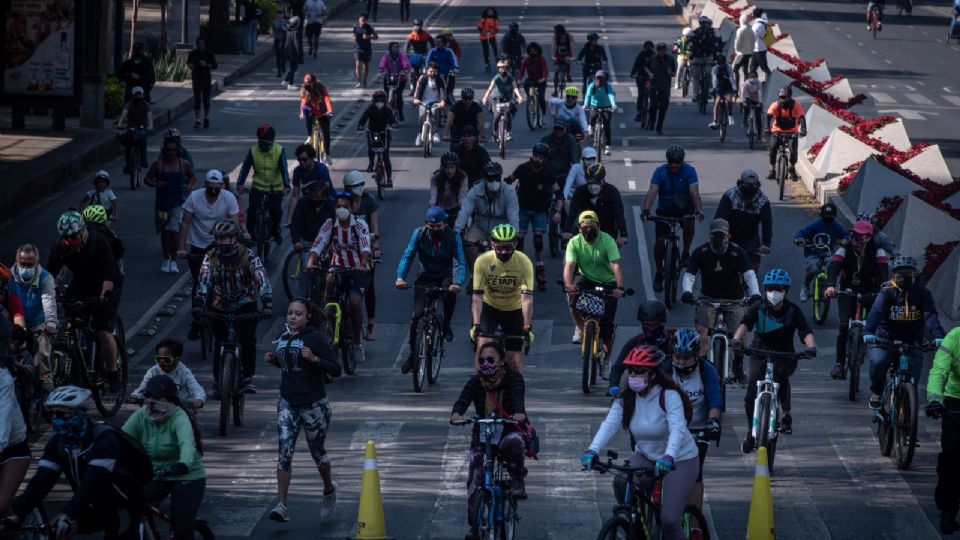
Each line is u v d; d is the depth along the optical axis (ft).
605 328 191.01
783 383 157.69
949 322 220.43
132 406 183.42
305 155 234.58
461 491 148.77
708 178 350.02
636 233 292.61
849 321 185.98
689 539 114.73
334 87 492.95
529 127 417.90
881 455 164.86
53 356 167.22
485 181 212.43
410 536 134.21
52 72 369.71
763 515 120.37
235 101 459.32
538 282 247.09
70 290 172.45
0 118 400.26
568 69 473.26
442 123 419.33
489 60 536.01
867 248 184.85
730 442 168.96
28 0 365.81
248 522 137.80
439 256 190.49
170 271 256.73
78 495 97.30
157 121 406.82
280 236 267.39
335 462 159.02
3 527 98.63
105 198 253.44
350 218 194.18
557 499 145.69
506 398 123.03
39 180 316.81
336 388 192.24
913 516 143.33
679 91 503.20
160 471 108.68
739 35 466.29
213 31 551.18
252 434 170.60
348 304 196.95
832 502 147.43
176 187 253.85
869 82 542.98
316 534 134.41
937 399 132.26
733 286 177.27
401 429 172.55
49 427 171.22
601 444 112.47
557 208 259.19
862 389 195.11
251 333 169.58
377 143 320.29
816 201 325.21
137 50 402.52
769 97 432.66
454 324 231.30
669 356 126.82
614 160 371.15
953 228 258.98
